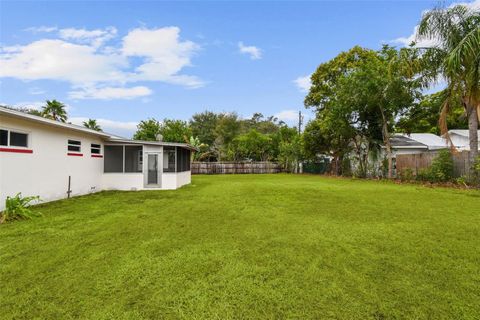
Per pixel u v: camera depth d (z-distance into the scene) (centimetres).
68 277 284
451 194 904
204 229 474
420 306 226
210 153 3222
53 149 864
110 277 284
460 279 274
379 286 260
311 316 215
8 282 274
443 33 1069
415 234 433
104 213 628
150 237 427
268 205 719
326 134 2084
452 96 1116
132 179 1200
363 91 1502
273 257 337
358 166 1991
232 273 292
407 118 1669
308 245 382
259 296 245
